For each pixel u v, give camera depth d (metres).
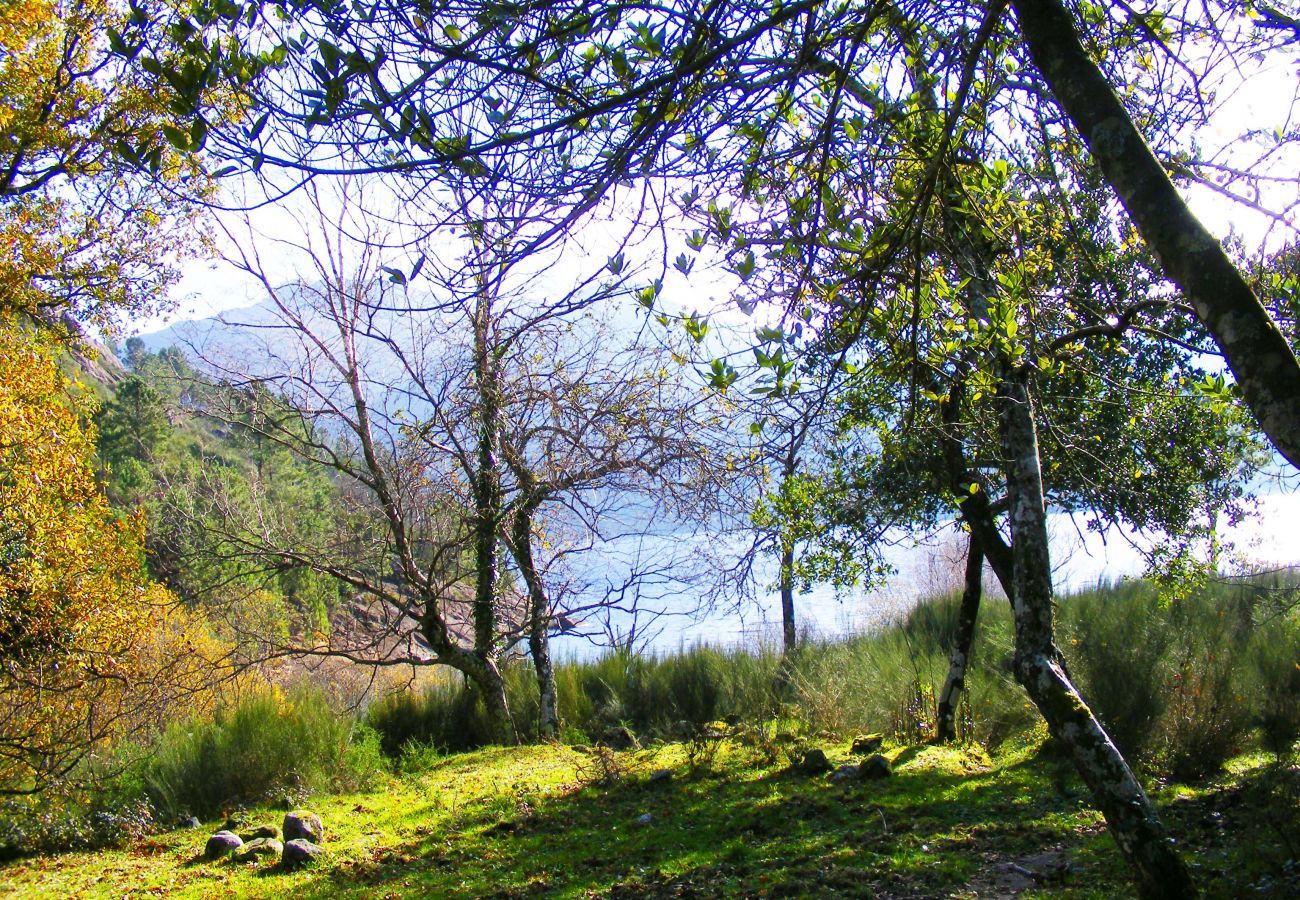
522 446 14.23
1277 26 4.34
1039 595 5.36
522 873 7.45
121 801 10.75
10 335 11.93
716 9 3.46
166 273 13.93
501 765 12.63
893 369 4.46
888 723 12.69
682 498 13.30
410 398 13.92
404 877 7.58
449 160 3.20
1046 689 5.17
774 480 12.52
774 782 10.13
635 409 13.26
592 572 16.03
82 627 10.37
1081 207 5.15
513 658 16.05
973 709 11.92
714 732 13.41
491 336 12.09
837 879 6.40
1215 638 10.47
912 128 4.09
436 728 15.55
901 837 7.44
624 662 16.52
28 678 10.09
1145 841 4.75
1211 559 10.36
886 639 15.42
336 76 3.03
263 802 11.13
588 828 8.88
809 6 3.38
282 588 16.77
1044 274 5.30
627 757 12.04
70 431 10.95
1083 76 3.15
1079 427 8.33
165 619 12.76
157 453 27.72
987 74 4.38
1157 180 2.99
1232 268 2.86
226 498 14.15
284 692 14.52
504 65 3.24
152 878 8.10
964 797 8.61
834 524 10.54
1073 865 6.15
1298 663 9.50
